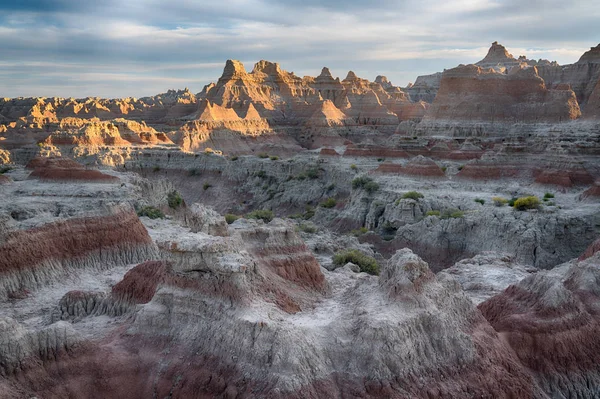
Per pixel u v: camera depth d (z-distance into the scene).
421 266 32.12
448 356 29.27
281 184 139.25
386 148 140.62
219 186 149.38
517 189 102.44
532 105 172.38
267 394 25.17
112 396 27.89
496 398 28.80
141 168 153.12
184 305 30.69
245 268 30.44
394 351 27.67
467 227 80.25
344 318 30.83
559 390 32.62
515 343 33.97
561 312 35.94
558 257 73.12
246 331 27.77
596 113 131.88
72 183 89.31
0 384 25.73
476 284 49.59
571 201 90.06
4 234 46.22
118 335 31.61
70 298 38.34
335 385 26.78
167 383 28.09
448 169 122.19
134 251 56.38
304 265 38.91
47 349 28.36
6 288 44.09
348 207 109.62
